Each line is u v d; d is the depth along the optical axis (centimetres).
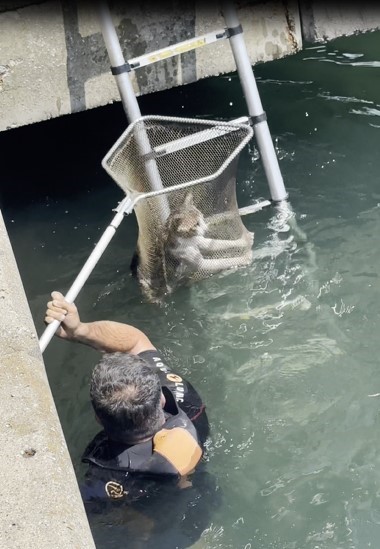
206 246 461
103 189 552
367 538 330
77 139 589
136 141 464
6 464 266
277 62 621
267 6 548
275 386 399
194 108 595
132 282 477
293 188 530
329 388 395
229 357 419
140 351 381
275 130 572
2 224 378
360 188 525
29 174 568
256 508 341
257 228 502
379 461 359
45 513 252
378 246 481
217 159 471
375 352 413
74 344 433
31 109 505
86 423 390
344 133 567
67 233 521
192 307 452
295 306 446
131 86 486
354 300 446
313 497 346
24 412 283
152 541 321
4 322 317
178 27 517
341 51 616
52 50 494
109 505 321
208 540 328
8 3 477
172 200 450
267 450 367
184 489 327
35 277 489
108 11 475
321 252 480
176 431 326
